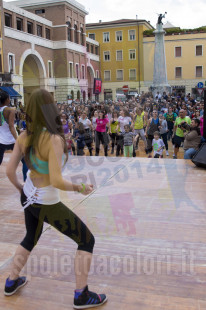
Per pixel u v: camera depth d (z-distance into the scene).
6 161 5.86
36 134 1.34
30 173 1.46
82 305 1.60
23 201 1.51
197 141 6.15
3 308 1.64
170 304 1.64
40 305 1.66
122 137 6.23
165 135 8.56
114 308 1.62
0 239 2.47
